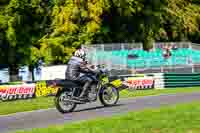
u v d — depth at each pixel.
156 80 34.97
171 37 53.34
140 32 49.38
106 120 13.55
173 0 54.53
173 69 40.25
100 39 47.72
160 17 50.50
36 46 48.75
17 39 47.50
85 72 19.52
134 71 38.97
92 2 45.88
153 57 39.84
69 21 46.12
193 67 40.72
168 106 17.66
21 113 20.36
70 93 19.19
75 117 17.48
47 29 49.41
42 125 15.73
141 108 19.00
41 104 23.94
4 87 28.36
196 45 41.19
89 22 45.59
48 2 50.03
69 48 46.38
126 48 39.31
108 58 38.91
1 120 18.05
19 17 47.34
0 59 48.62
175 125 11.34
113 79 21.98
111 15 48.88
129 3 47.22
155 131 10.73
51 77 43.16
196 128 10.83
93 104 22.53
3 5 48.47
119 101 23.03
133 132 10.80
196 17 56.22
